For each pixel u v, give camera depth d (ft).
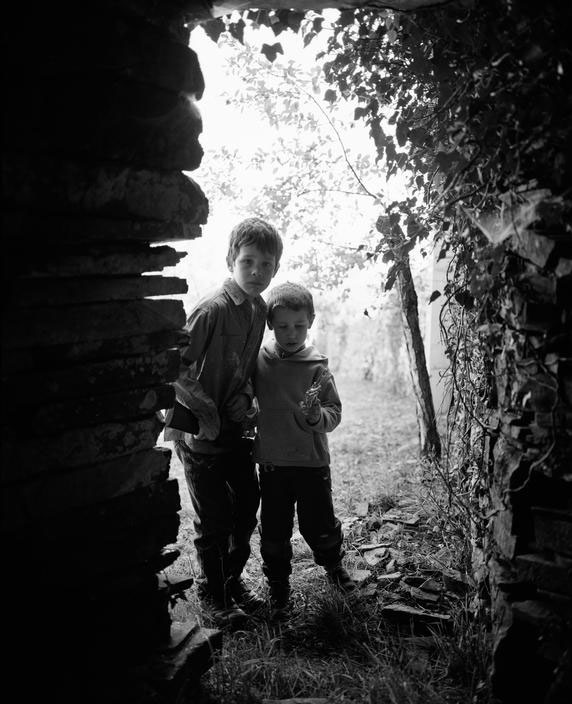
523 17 5.96
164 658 6.57
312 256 14.37
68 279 5.56
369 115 9.12
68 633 5.73
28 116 4.96
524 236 6.10
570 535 6.09
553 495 6.44
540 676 6.45
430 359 18.28
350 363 30.12
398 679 7.13
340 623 8.50
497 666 6.55
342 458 17.04
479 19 6.48
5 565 5.23
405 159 8.45
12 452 5.24
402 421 20.88
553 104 5.79
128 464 6.20
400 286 13.53
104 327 5.86
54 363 5.53
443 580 9.17
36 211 5.18
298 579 10.11
